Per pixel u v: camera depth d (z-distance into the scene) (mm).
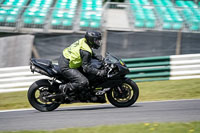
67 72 21500
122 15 44219
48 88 22234
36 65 21984
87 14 42344
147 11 47250
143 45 38219
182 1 62062
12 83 34719
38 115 21641
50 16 42406
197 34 38500
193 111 21359
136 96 22422
